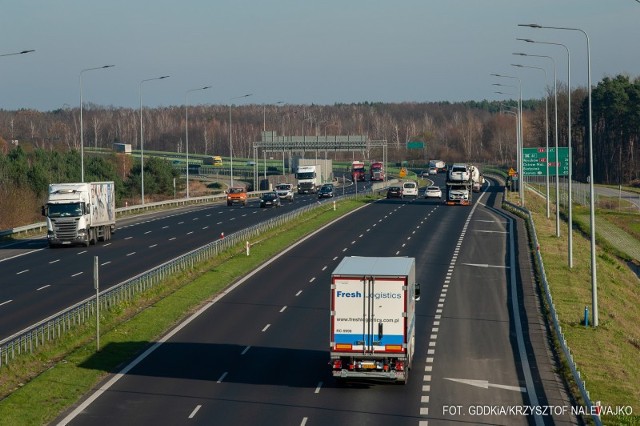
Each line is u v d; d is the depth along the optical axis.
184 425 70.38
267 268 159.00
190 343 101.69
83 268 157.88
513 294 134.75
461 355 95.81
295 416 72.88
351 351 80.81
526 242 195.88
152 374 87.62
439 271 155.00
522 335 106.56
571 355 93.56
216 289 136.62
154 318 113.62
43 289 136.25
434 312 120.12
